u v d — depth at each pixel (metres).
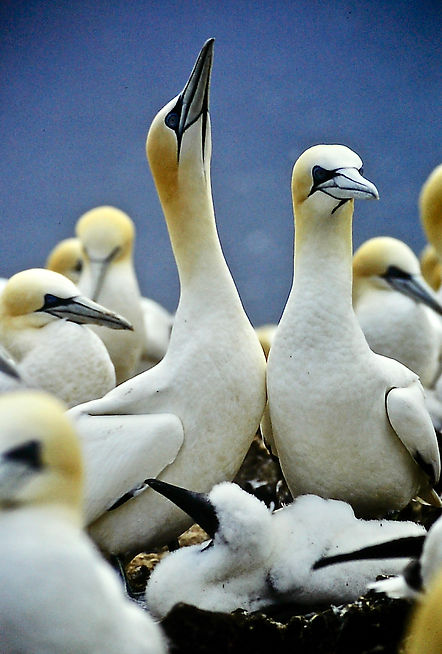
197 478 13.44
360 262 19.58
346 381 13.37
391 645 11.04
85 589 8.93
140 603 13.02
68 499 9.48
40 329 16.38
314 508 12.69
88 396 16.16
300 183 13.73
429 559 10.74
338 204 13.57
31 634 8.84
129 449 12.95
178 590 12.02
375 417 13.42
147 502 13.18
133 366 21.02
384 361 13.84
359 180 13.42
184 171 13.95
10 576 8.85
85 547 9.20
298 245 13.91
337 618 11.18
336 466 13.49
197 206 13.93
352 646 11.12
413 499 14.69
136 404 13.29
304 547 12.30
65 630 8.85
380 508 13.77
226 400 13.45
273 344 13.77
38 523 9.16
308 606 12.36
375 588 11.38
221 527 11.99
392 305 19.14
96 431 13.01
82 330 16.33
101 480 12.83
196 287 13.83
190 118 13.96
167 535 13.54
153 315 23.34
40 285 16.33
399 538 12.02
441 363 20.58
